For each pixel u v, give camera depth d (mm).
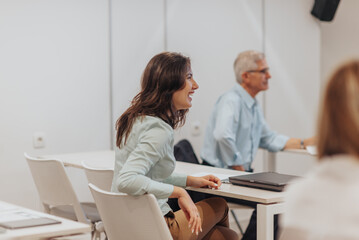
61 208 2928
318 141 1063
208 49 4543
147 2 4203
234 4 4680
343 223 985
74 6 3852
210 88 4559
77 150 3906
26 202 3717
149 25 4223
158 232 1868
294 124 5129
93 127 3975
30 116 3691
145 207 1879
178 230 2090
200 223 2008
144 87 2105
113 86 4059
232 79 4699
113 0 4035
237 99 3645
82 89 3910
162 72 2061
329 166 1041
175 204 2609
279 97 5023
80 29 3885
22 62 3646
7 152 3615
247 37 4777
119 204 1946
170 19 4332
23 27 3643
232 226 4641
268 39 4918
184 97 2105
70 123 3865
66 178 2650
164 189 1971
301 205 1051
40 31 3713
